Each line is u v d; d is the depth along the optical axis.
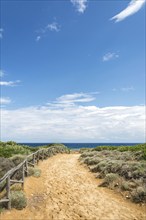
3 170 13.79
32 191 12.27
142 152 20.98
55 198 11.56
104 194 12.66
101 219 9.15
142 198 11.37
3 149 26.25
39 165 21.34
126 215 9.72
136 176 13.98
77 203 10.99
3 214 8.82
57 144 43.53
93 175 17.77
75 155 36.25
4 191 11.33
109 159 20.72
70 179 16.17
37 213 9.43
